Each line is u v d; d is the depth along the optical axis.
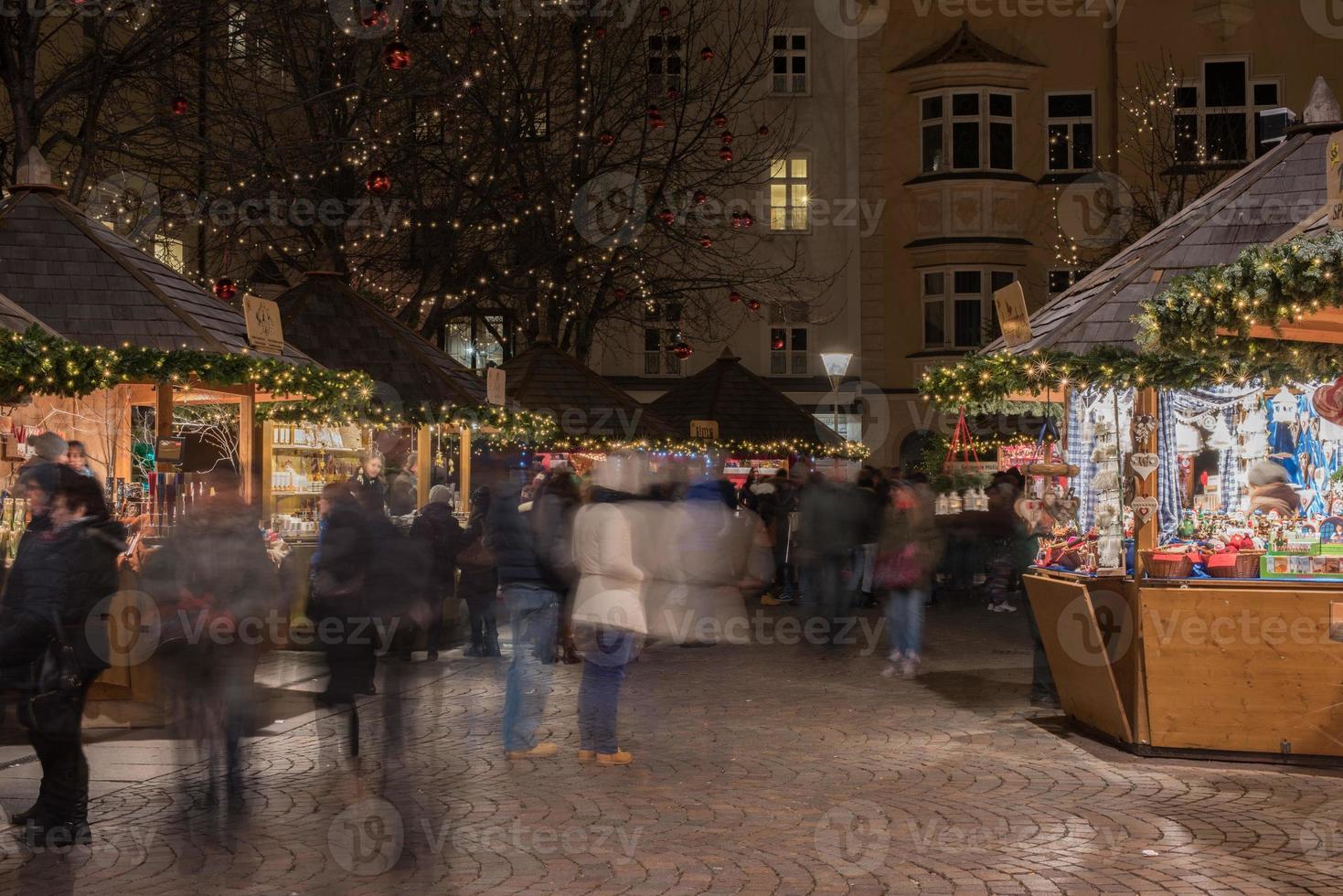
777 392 28.89
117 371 12.72
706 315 33.62
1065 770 8.80
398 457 18.28
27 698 6.96
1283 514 10.30
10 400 11.95
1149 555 9.33
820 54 35.25
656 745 9.60
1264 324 8.57
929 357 34.69
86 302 14.19
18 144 20.14
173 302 14.44
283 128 27.61
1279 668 8.98
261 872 6.32
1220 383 9.85
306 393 15.03
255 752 9.23
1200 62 34.19
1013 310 11.93
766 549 20.47
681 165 32.06
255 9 23.81
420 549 8.16
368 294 27.58
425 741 9.76
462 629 17.30
